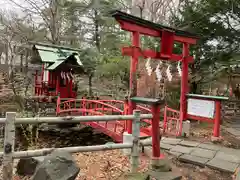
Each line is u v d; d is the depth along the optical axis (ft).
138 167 11.93
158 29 17.22
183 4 42.09
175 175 11.20
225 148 16.83
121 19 14.89
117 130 22.49
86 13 51.57
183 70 21.13
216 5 31.17
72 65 33.37
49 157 7.32
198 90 39.09
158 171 11.43
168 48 18.16
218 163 13.50
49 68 33.40
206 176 12.28
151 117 11.57
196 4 34.27
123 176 10.48
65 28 56.08
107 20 46.91
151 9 46.68
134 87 15.10
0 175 9.49
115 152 14.71
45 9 52.60
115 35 47.75
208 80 36.01
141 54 16.20
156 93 31.81
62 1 51.08
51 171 6.84
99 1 47.42
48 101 32.48
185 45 20.81
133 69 15.37
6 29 48.98
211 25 32.58
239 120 33.53
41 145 24.99
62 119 8.98
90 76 44.29
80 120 9.41
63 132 30.60
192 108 20.76
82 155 13.94
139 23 15.72
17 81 47.37
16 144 24.16
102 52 44.75
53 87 35.68
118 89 46.60
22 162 11.07
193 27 33.47
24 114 28.25
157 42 36.42
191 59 21.34
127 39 47.26
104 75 41.93
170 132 21.29
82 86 53.72
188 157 14.37
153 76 31.91
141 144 11.72
